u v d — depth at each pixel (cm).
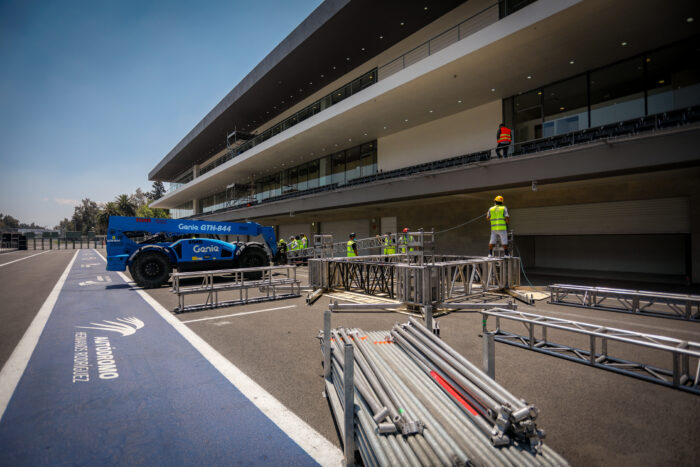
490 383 258
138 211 7550
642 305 814
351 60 2227
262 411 330
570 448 262
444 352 318
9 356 488
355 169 2452
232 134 3556
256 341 550
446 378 301
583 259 1650
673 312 732
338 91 2166
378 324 663
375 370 298
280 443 279
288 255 1991
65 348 520
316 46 2048
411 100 1616
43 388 383
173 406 341
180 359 470
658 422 300
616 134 1157
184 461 255
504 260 854
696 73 1062
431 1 1634
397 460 204
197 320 693
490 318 698
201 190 4478
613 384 382
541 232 1536
